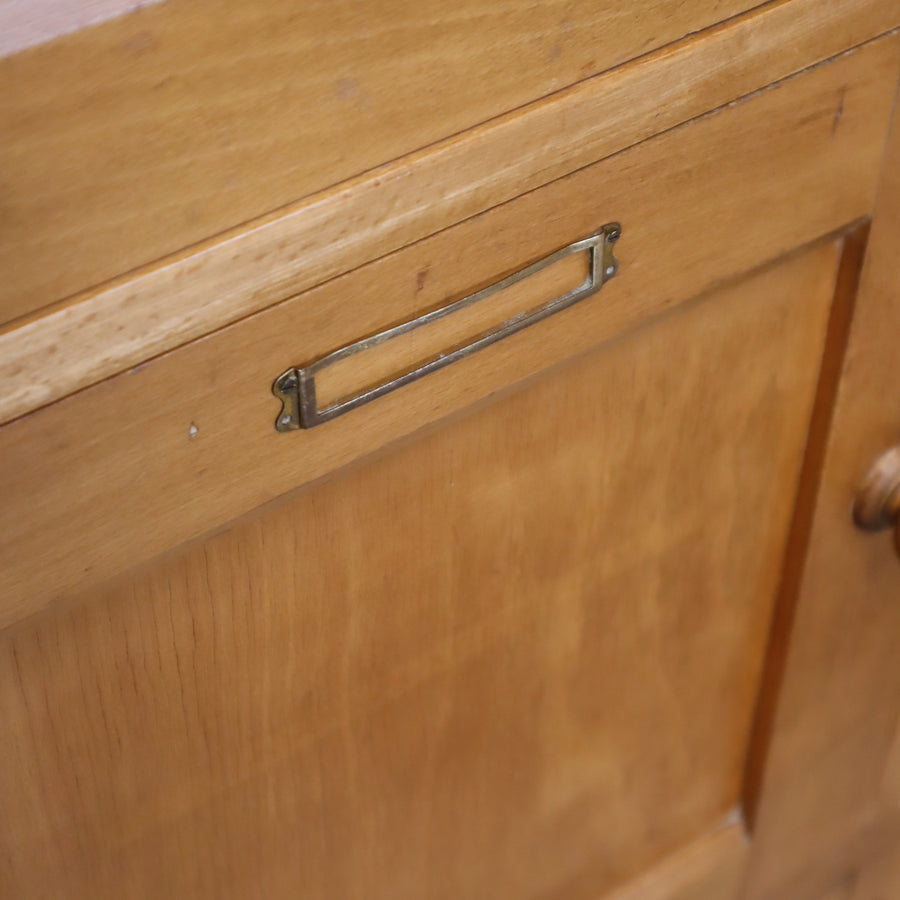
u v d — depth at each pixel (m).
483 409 0.62
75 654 0.56
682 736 0.91
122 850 0.64
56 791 0.60
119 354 0.47
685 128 0.58
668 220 0.60
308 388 0.52
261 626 0.61
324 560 0.61
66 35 0.40
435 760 0.76
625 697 0.84
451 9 0.47
